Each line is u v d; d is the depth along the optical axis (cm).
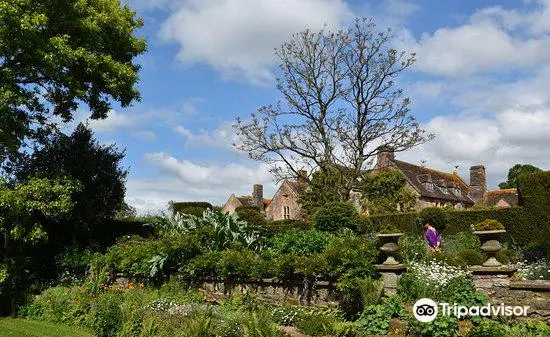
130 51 1650
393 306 782
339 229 1466
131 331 834
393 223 2053
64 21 1373
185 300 1023
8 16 1156
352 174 2369
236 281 1075
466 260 984
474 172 4588
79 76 1484
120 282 1386
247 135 2398
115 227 2050
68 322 985
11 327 926
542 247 1368
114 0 1584
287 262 947
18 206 1234
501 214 1748
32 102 1495
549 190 1620
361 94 2331
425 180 3931
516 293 776
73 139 1842
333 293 871
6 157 1392
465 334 710
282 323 828
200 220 1384
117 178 1905
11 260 1305
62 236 1775
